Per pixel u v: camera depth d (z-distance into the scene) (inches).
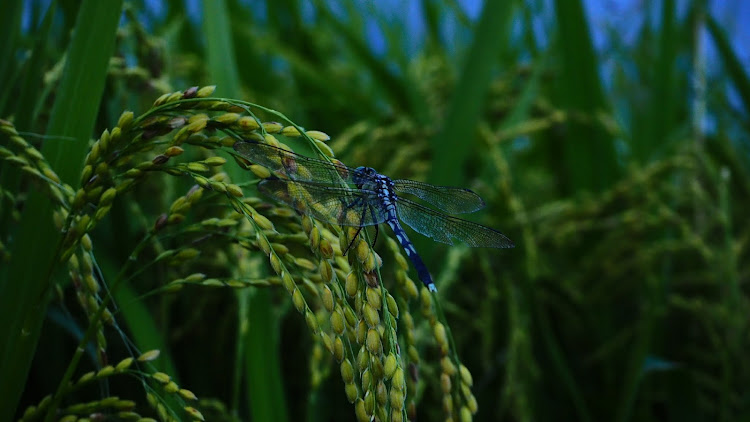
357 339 22.8
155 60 30.2
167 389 23.9
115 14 25.5
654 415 42.1
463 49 53.9
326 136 23.2
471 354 39.6
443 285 33.2
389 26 52.6
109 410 27.0
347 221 23.9
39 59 26.9
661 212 39.7
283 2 53.2
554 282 41.3
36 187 24.4
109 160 23.5
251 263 28.9
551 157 49.8
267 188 23.3
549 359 39.6
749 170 55.8
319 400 32.7
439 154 33.7
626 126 54.1
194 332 32.9
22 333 24.4
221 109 23.2
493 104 48.3
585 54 41.8
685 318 44.1
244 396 33.4
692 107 49.8
